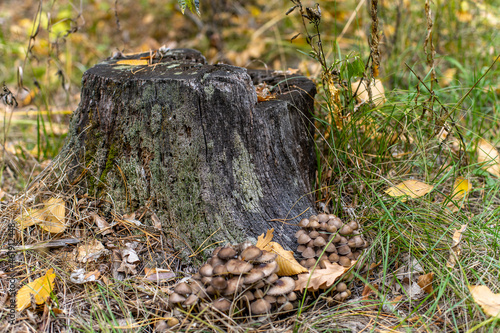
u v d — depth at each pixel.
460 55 1.69
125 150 1.30
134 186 1.30
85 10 2.57
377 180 1.35
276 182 1.29
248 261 1.17
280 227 1.27
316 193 1.37
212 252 1.26
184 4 1.24
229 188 1.26
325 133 1.43
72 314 1.20
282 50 2.08
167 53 1.39
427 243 1.26
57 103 1.93
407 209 1.29
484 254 1.24
